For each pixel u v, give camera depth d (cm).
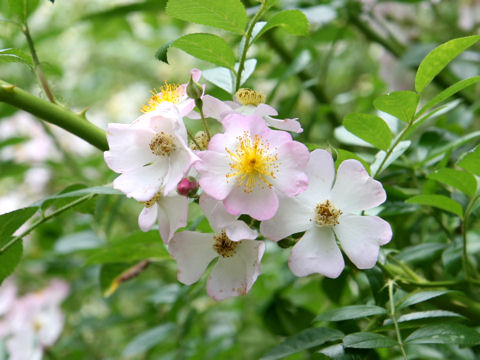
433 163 55
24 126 97
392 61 78
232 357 77
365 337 43
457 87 44
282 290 63
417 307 54
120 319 78
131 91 138
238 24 46
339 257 44
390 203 52
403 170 56
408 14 83
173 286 71
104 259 56
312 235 44
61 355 87
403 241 59
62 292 86
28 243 98
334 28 80
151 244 56
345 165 44
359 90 93
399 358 59
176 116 43
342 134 55
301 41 76
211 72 51
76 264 86
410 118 46
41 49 114
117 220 91
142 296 102
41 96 50
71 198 50
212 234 45
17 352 83
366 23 75
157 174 44
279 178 43
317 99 73
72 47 125
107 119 133
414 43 82
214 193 42
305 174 43
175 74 133
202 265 45
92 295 100
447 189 55
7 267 49
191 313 66
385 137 47
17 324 85
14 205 99
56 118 49
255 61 51
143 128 44
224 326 79
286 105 62
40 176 98
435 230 63
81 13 118
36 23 116
